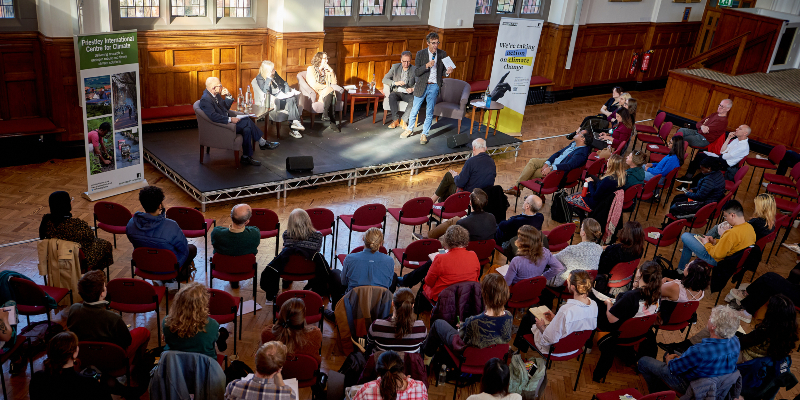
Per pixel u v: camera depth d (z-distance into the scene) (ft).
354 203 25.07
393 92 31.48
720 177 22.70
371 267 14.74
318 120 32.83
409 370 12.40
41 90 25.96
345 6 34.50
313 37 32.22
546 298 17.26
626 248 16.75
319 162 26.78
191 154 26.61
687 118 41.06
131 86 22.89
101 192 23.21
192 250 18.06
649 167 28.12
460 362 13.23
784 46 46.50
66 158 26.81
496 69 33.78
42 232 15.38
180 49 29.60
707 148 30.27
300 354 12.03
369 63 36.47
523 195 27.43
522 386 13.19
